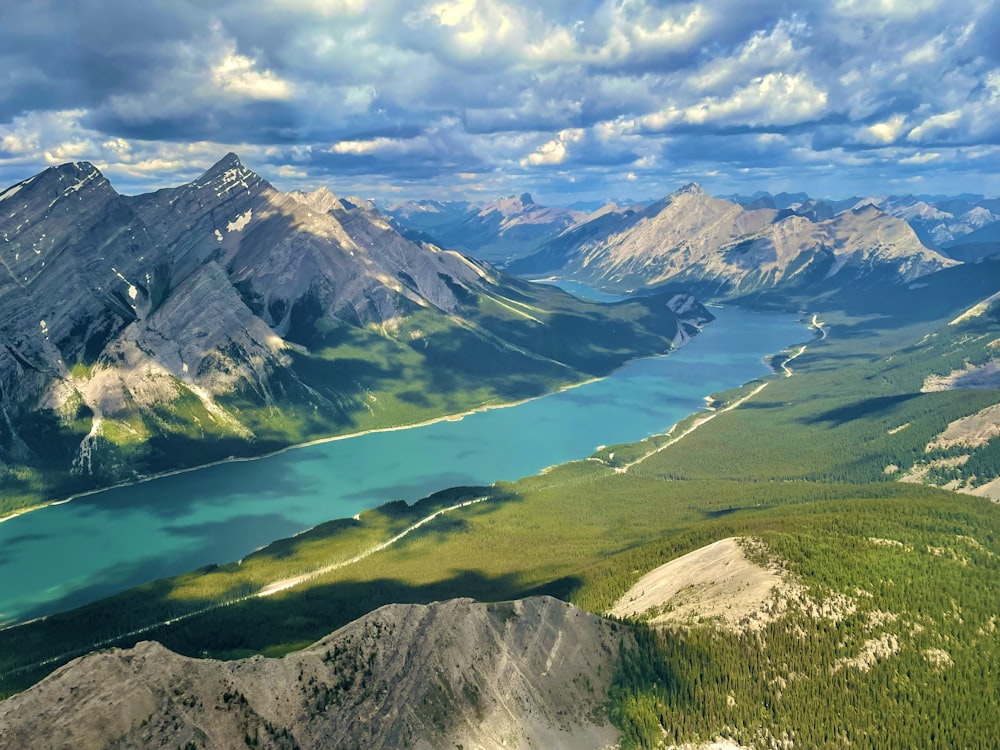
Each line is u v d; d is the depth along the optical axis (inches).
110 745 5757.9
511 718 6752.0
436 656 6904.5
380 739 6323.8
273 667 6545.3
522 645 7313.0
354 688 6643.7
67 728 5723.4
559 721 6914.4
